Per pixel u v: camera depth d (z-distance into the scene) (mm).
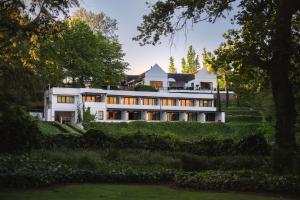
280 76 18078
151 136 24359
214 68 22609
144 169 16844
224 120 90312
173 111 89688
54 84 77438
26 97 21719
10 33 17891
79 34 78438
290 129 18000
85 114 76438
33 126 21438
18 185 13516
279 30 17750
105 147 23484
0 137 19906
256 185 13547
